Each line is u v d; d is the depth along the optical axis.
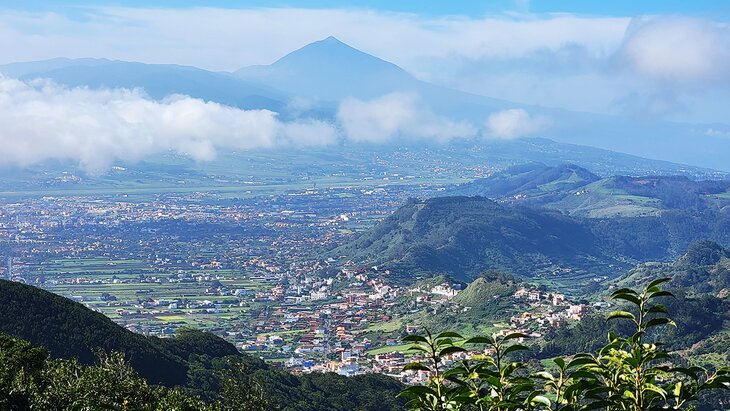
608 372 8.59
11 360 38.59
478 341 8.92
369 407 86.06
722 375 8.09
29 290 82.00
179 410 35.84
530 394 8.49
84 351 75.69
